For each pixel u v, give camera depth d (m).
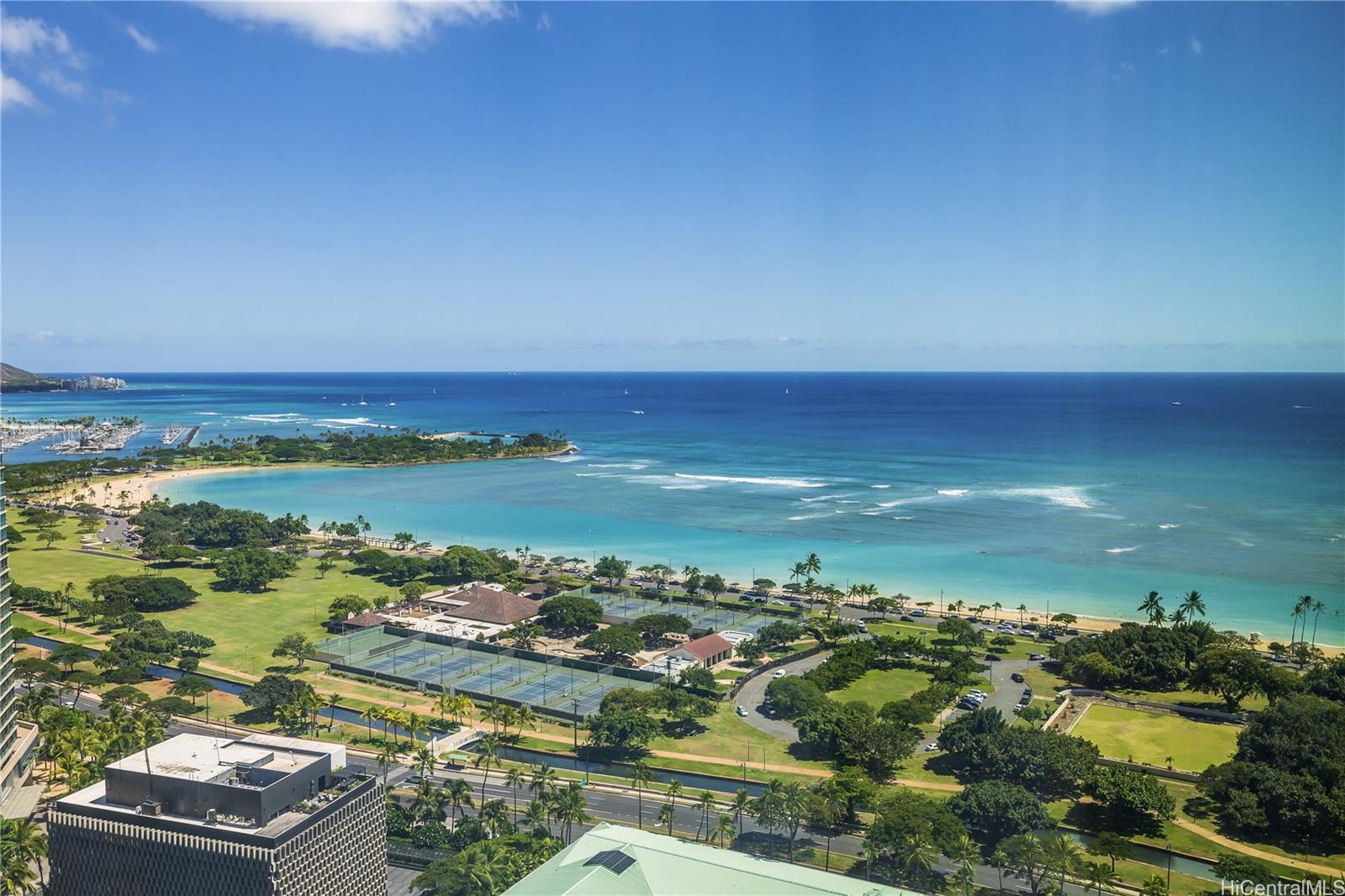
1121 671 191.38
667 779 148.00
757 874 94.62
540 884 93.12
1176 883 113.88
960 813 123.94
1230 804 130.25
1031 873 109.81
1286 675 174.00
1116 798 128.75
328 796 98.94
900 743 147.62
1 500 141.25
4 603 142.00
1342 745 134.88
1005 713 176.62
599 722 156.75
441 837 121.44
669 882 93.44
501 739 163.88
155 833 91.62
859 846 122.56
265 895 87.94
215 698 183.38
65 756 133.62
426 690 190.38
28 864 112.19
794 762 154.88
